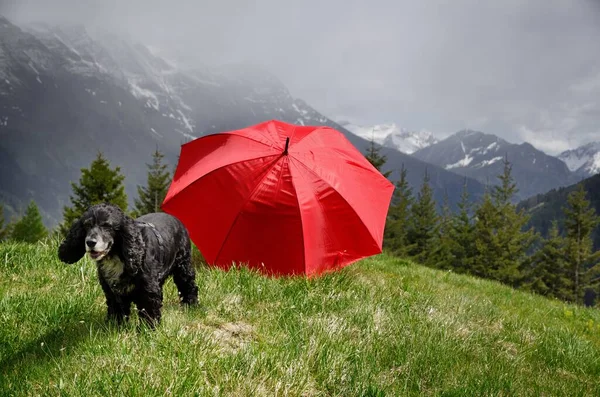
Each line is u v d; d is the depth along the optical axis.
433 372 5.34
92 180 44.97
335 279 8.55
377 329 6.21
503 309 10.12
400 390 4.84
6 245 8.07
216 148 10.45
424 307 8.01
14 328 5.09
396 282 10.04
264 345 5.08
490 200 62.88
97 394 3.67
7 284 6.64
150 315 4.95
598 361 7.10
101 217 4.42
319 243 9.38
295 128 10.98
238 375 4.24
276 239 9.20
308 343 5.28
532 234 60.66
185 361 4.26
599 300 59.41
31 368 4.16
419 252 68.50
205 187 9.65
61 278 6.93
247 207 9.27
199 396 3.82
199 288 7.01
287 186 9.31
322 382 4.65
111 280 4.78
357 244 9.73
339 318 6.40
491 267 60.22
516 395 5.19
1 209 67.31
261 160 9.59
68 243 4.94
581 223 59.38
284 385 4.34
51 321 5.37
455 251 67.38
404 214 66.88
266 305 6.73
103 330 5.01
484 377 5.41
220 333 5.44
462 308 8.59
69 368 4.13
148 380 3.90
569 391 5.68
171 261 5.74
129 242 4.63
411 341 5.98
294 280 8.31
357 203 9.74
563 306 12.54
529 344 7.29
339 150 10.80
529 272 60.69
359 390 4.55
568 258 59.53
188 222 9.73
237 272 8.05
